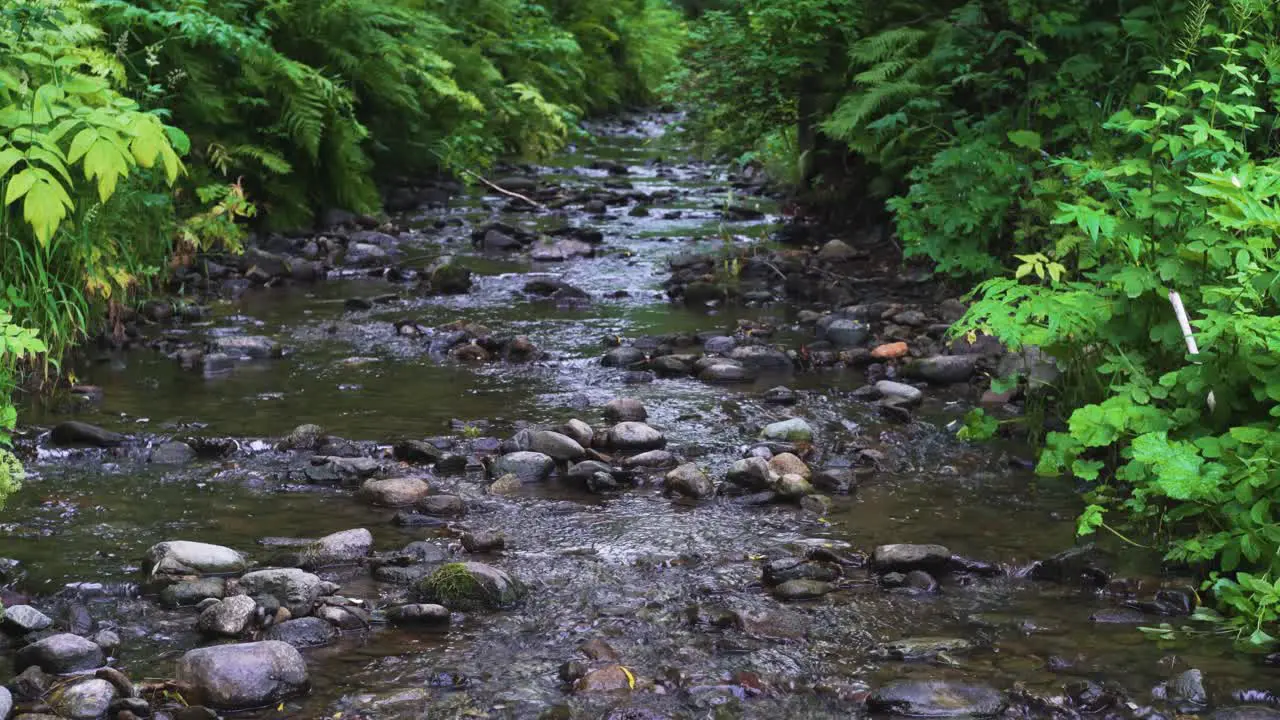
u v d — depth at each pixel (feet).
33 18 17.29
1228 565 10.66
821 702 9.19
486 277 25.66
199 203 27.02
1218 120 17.70
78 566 11.54
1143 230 13.61
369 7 32.58
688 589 11.21
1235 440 11.30
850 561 11.82
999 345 18.83
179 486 13.82
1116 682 9.40
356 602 10.75
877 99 24.59
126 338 20.11
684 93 31.50
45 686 9.19
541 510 13.26
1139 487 12.74
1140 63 22.03
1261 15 18.22
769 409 16.93
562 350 20.06
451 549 12.09
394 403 17.08
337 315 22.43
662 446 15.30
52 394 17.04
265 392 17.54
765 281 24.97
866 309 22.03
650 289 24.59
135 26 26.63
